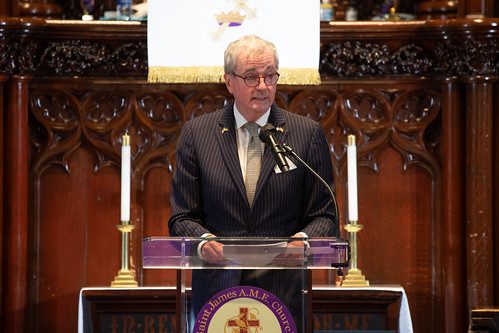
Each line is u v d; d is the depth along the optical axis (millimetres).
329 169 10859
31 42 14484
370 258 15062
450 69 14703
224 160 10711
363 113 15000
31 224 14883
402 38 14703
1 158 14531
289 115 10984
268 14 14430
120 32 14516
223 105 14906
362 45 14781
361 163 15062
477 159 14586
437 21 14398
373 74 14922
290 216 10734
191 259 8578
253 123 10844
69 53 14633
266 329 8562
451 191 14789
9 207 14609
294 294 8656
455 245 14758
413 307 15000
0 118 14492
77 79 14758
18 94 14633
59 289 14922
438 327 14969
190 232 10227
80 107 14844
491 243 14602
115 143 14898
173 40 14398
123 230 13711
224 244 8578
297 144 10703
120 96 14883
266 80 10516
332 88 14922
